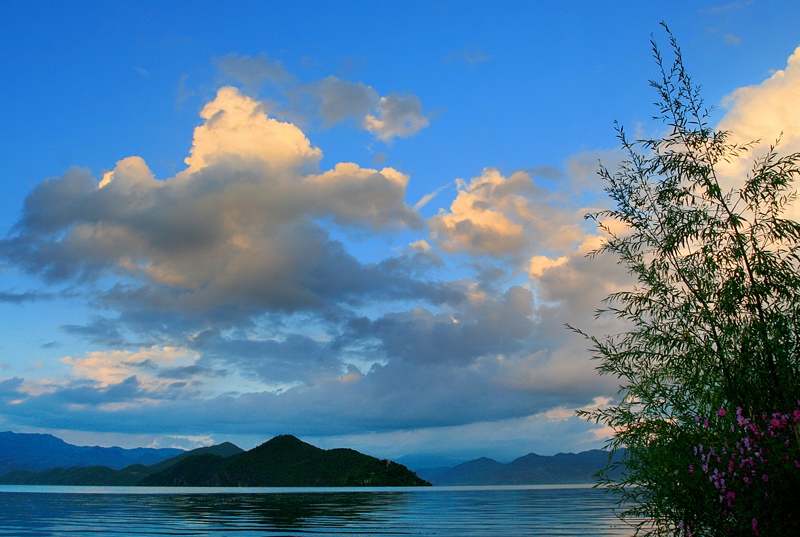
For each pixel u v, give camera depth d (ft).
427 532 86.94
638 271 28.84
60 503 201.77
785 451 21.59
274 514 136.46
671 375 26.99
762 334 23.62
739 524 22.30
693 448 24.77
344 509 158.30
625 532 81.87
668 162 27.96
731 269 24.81
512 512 138.00
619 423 27.71
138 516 130.62
